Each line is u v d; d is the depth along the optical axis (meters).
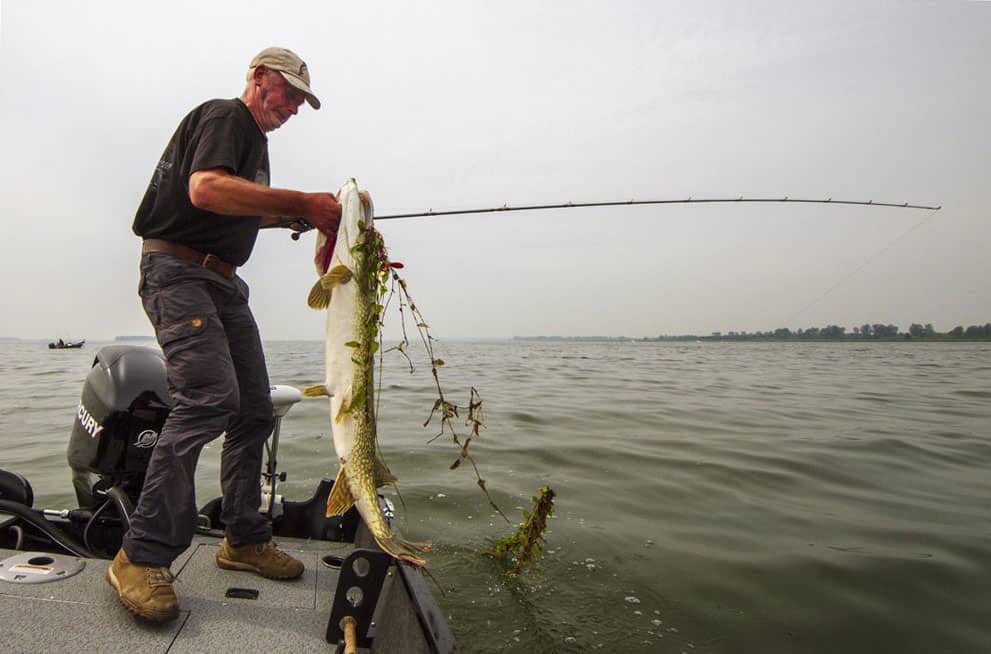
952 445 8.96
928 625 3.74
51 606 2.20
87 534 3.01
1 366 24.42
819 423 10.70
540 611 3.78
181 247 2.51
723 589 4.13
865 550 4.82
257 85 2.60
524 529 4.44
